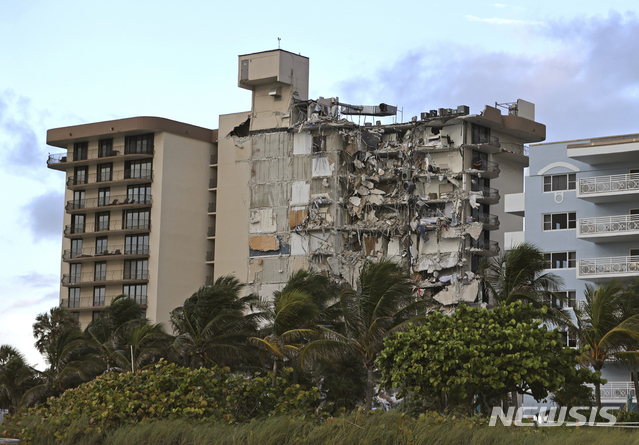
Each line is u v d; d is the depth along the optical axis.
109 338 78.50
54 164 118.75
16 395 81.00
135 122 113.94
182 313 71.00
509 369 46.44
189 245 115.25
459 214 104.81
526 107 112.62
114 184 115.81
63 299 117.06
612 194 74.69
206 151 118.56
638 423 49.34
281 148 112.94
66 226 118.19
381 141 111.88
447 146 106.50
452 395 54.69
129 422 46.47
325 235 108.44
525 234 81.19
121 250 114.19
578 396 60.41
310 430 41.84
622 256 74.62
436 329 50.44
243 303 69.25
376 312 57.50
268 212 112.38
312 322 62.59
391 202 108.00
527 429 41.97
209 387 49.50
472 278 103.12
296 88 114.25
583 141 79.75
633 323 55.97
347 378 68.00
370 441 39.00
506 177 111.19
